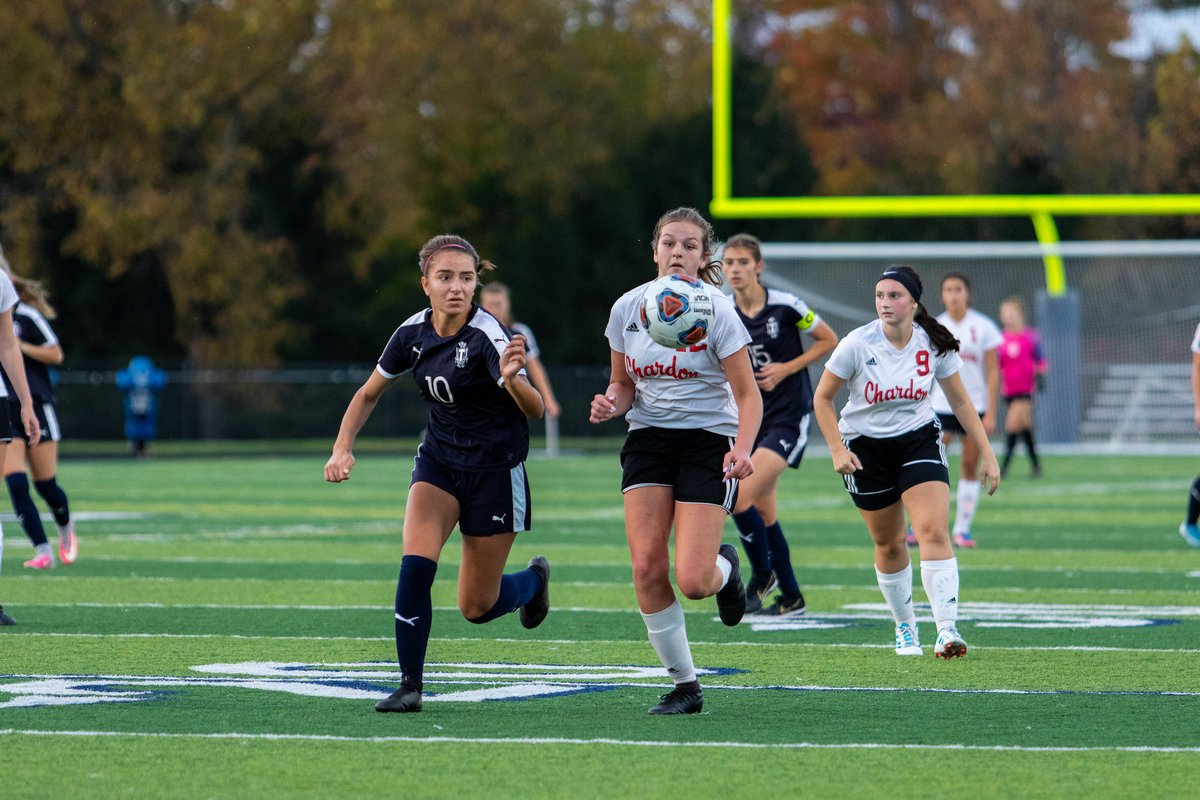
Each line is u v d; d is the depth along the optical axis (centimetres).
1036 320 9838
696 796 1573
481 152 13938
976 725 1934
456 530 5122
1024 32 8450
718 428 2002
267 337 11988
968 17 9312
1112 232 10706
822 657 2498
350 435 2103
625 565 3947
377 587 3484
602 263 13325
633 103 14400
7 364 2698
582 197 13525
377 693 2142
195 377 11306
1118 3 8181
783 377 3039
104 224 11194
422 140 14062
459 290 2033
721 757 1748
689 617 3003
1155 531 4856
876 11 11469
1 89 11419
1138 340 9788
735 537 4584
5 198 11956
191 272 11550
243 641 2653
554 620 2953
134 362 10138
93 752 1761
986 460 2542
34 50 11362
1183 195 8162
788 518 5378
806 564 3966
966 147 8700
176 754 1753
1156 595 3319
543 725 1925
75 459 10012
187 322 12138
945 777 1655
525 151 13912
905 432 2491
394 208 12712
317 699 2094
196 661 2428
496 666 2402
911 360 2481
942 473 2481
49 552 3719
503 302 4509
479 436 2064
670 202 13562
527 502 2108
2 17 11200
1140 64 8188
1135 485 6900
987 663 2428
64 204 11612
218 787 1606
